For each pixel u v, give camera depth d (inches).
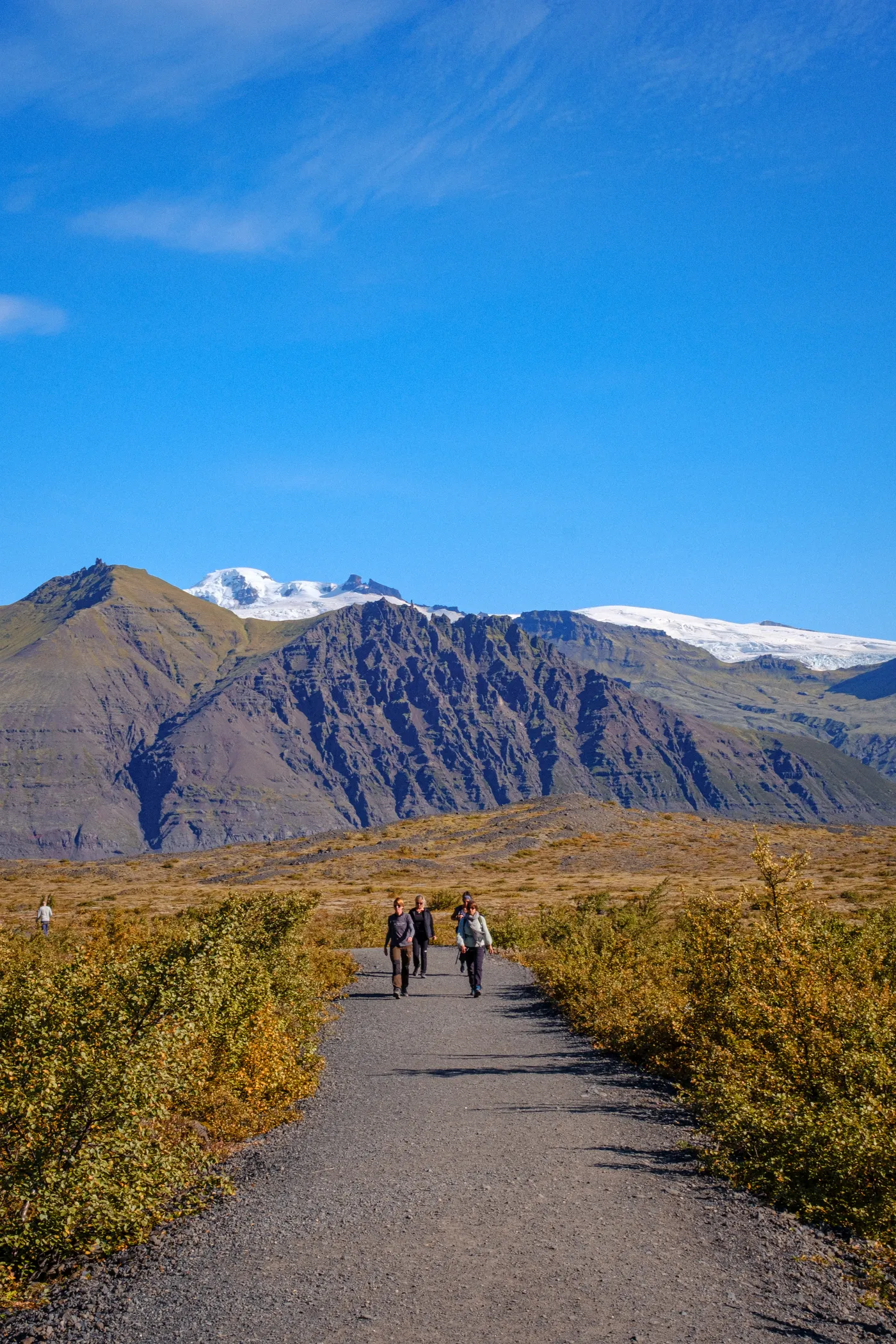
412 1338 183.0
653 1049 474.0
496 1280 209.6
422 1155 318.3
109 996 266.1
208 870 4303.6
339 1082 455.5
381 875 3777.1
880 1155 247.6
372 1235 242.7
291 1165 315.0
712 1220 249.9
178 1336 191.6
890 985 419.8
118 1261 241.1
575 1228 242.5
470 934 780.0
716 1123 316.5
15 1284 225.3
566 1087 430.6
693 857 3828.7
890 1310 197.0
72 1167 238.4
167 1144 276.2
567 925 1207.6
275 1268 224.5
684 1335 182.2
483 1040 566.6
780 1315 193.2
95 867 4507.9
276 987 557.0
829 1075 310.3
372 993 805.9
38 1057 247.0
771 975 365.7
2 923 1797.5
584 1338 181.0
